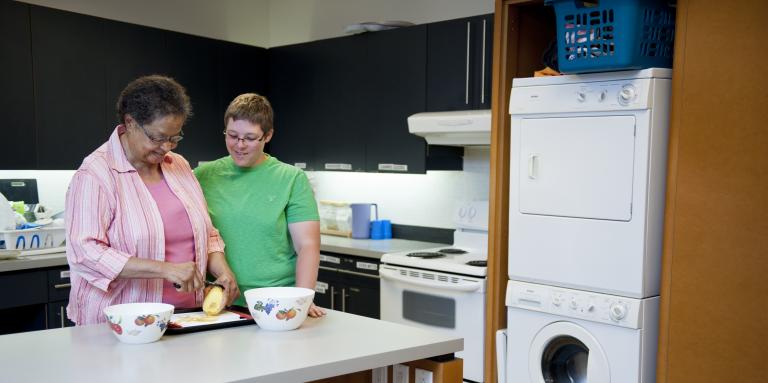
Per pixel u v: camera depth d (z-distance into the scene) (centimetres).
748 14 235
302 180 230
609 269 268
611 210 267
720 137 244
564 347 292
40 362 154
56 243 365
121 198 193
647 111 256
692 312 252
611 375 270
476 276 322
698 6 247
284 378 150
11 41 356
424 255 360
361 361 162
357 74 418
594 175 271
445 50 372
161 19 456
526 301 293
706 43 246
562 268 282
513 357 303
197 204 212
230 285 204
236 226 226
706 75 246
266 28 513
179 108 188
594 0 256
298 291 198
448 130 357
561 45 271
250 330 186
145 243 196
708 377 249
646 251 260
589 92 270
